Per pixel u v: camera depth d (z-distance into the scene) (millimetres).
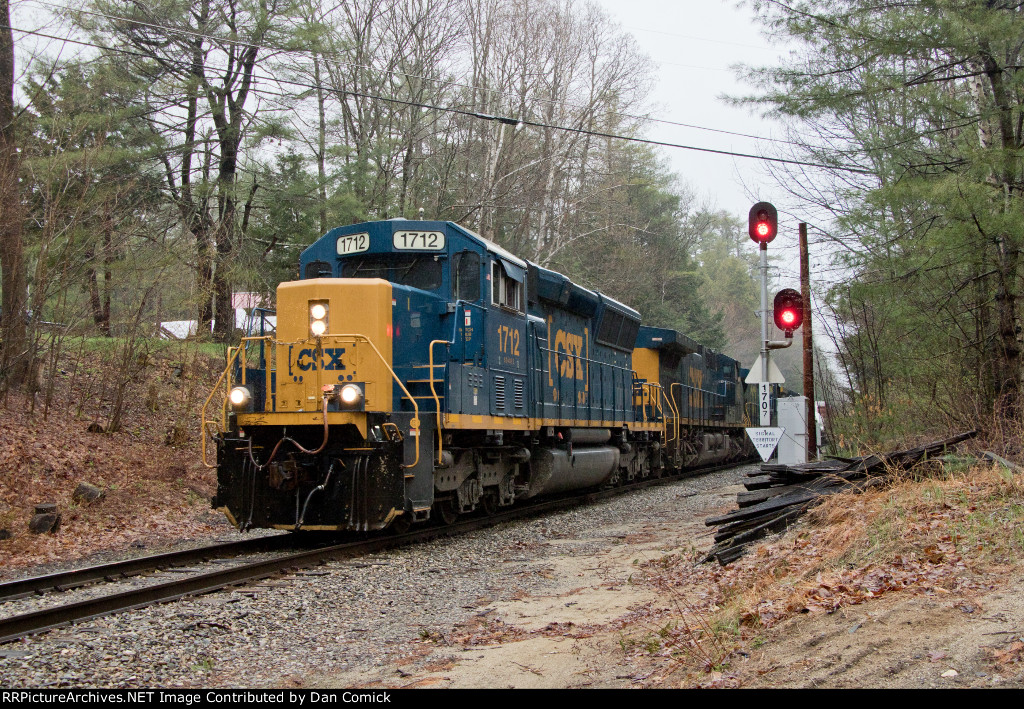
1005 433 12859
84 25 18922
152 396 18734
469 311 12133
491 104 31406
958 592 5543
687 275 47844
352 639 6895
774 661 5055
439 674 5859
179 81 21266
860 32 13070
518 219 34344
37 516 12461
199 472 16641
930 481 9031
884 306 14961
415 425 10688
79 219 16766
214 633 6832
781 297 12812
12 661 5949
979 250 12656
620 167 40719
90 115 17906
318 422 10383
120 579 9180
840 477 9867
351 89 26547
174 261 19047
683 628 6289
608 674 5586
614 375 19312
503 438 13773
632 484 20688
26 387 16484
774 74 14047
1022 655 4320
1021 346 14883
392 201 25000
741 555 8742
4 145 15922
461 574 9492
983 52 12961
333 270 12625
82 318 17250
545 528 13148
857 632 5160
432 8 27828
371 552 10781
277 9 21688
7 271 15516
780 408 12969
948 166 13797
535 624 7219
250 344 11680
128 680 5727
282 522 10641
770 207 13023
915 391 16531
